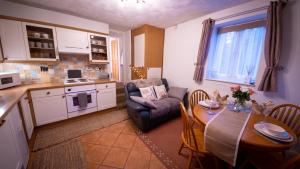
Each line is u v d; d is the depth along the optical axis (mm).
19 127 1499
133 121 2682
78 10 2439
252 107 1646
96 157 1699
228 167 1565
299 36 1609
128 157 1716
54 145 1910
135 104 2420
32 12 2188
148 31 3334
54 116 2406
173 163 1630
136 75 3842
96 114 3043
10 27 2064
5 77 1956
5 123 1113
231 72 2510
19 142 1390
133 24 3312
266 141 1047
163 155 1768
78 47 2752
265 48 1821
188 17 2791
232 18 2256
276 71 1788
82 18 2713
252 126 1271
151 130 2410
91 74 3297
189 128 1339
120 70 4496
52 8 2367
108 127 2477
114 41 4578
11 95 1641
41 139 2035
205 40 2568
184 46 3168
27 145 1654
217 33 2662
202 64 2727
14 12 2053
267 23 1780
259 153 1319
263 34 2039
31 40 2387
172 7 2279
